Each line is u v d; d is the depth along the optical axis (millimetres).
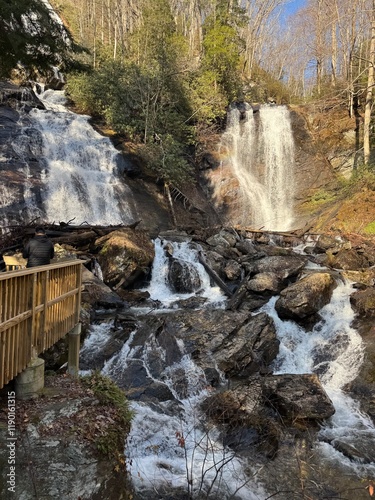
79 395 4363
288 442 5734
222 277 12188
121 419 4211
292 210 22094
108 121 20141
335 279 11031
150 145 19328
